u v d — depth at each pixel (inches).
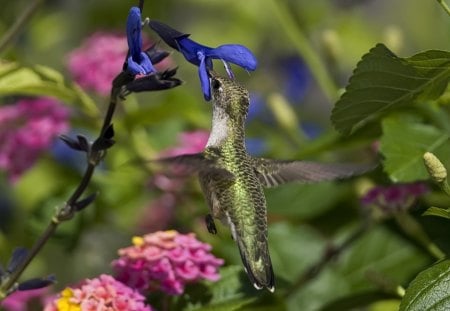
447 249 367.9
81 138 276.7
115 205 450.0
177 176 276.7
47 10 619.5
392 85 293.9
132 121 433.4
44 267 501.7
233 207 298.8
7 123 442.3
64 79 388.8
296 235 411.5
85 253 514.6
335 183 410.0
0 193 519.2
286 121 426.3
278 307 339.9
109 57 449.7
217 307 325.4
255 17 622.5
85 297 294.8
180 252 316.2
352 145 367.9
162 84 267.0
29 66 384.2
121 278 316.5
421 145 335.0
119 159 468.1
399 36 396.8
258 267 293.1
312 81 623.8
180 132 469.1
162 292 324.2
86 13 618.8
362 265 390.6
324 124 595.8
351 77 291.6
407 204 340.8
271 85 611.8
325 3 605.3
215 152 299.3
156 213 465.4
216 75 304.8
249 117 535.8
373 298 347.3
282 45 613.6
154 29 276.7
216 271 326.6
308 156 379.2
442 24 607.5
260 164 310.3
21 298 391.2
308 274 368.2
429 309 264.2
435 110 356.8
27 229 429.7
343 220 410.0
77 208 283.4
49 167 500.4
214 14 630.5
